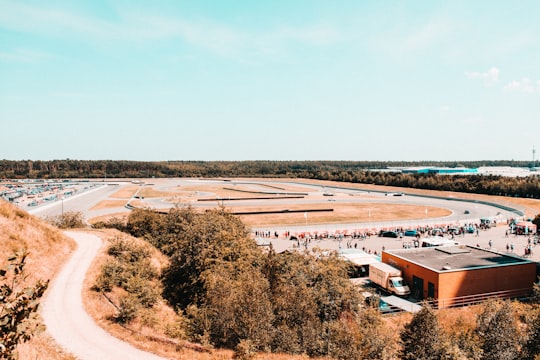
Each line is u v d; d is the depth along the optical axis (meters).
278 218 105.88
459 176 195.75
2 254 29.73
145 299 31.08
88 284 31.27
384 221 101.44
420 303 42.41
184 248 38.97
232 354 21.23
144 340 21.97
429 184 186.38
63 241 42.50
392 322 35.38
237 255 38.16
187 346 21.89
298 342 22.91
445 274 42.41
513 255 50.72
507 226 95.62
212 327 23.95
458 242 78.19
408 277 47.47
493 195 156.00
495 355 23.33
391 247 74.00
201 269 36.16
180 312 28.02
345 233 85.56
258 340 22.11
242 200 148.12
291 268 32.53
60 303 26.80
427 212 117.88
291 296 25.84
